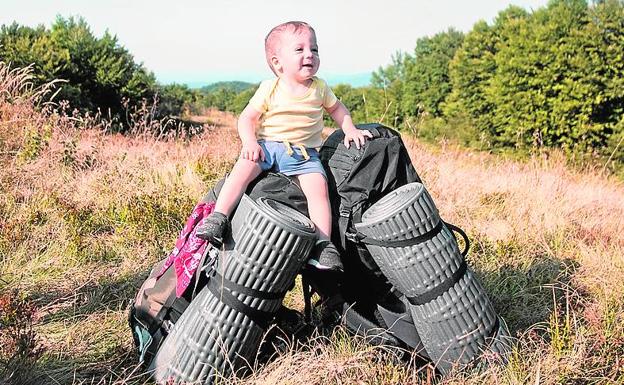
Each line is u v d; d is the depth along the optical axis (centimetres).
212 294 235
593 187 678
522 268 375
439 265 245
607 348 272
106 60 1453
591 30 1234
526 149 1273
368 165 253
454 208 502
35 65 1316
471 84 1723
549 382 246
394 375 246
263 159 250
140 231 409
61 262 367
